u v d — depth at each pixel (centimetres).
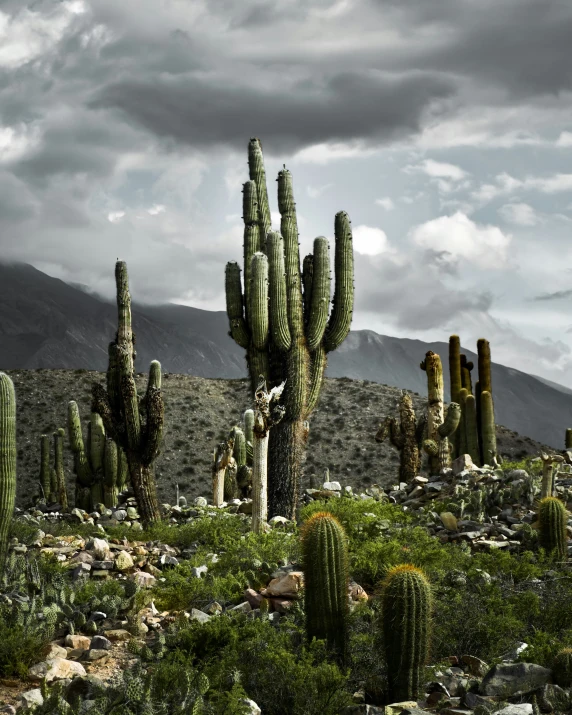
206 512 1655
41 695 653
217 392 6919
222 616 827
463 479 1712
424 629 681
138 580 1034
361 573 1024
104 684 684
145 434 1789
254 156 1989
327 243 1858
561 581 1010
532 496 1495
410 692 682
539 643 795
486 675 707
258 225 1950
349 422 6259
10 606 870
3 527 952
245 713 628
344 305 1867
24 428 6066
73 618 884
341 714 657
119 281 1842
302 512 1462
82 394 6644
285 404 1795
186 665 712
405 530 1266
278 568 1055
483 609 870
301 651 737
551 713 641
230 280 1914
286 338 1805
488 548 1270
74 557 1202
